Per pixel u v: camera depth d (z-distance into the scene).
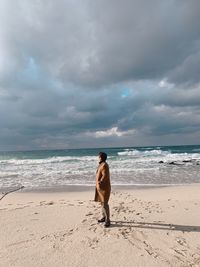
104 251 6.10
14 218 8.72
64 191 14.45
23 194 13.64
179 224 7.88
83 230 7.45
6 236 7.09
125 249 6.19
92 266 5.40
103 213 8.03
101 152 7.91
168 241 6.64
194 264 5.46
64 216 8.86
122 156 41.06
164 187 15.05
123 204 10.38
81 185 16.44
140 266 5.38
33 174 22.17
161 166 26.62
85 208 9.88
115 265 5.43
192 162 30.34
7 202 11.50
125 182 17.23
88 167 27.03
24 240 6.80
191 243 6.51
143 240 6.71
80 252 6.05
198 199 11.29
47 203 10.98
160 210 9.42
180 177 19.33
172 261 5.59
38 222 8.26
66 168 26.48
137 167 25.88
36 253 6.03
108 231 7.33
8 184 17.36
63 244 6.51
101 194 7.64
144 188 14.80
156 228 7.55
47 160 37.31
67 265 5.45
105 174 7.63
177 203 10.52
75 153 74.56
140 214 8.91
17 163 33.72
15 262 5.59
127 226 7.73
